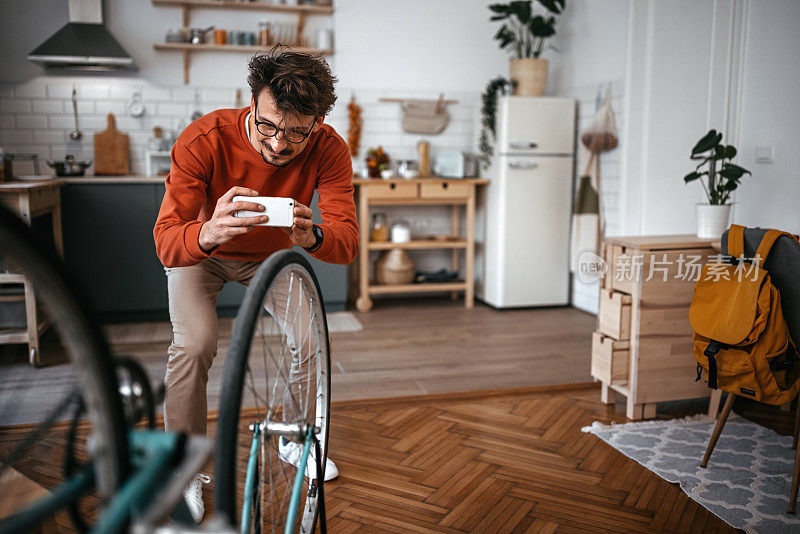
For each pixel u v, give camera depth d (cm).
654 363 265
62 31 433
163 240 158
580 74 470
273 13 477
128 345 369
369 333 406
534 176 468
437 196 472
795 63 324
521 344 380
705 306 222
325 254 168
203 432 180
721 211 272
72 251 402
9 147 451
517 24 511
